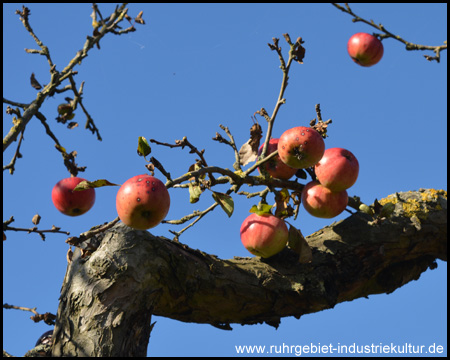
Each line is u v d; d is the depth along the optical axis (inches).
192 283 143.9
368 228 167.8
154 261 138.8
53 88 130.2
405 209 174.4
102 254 135.7
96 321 130.7
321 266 159.8
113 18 133.2
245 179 150.4
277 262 157.8
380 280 175.6
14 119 126.4
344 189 152.7
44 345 133.9
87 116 146.9
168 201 126.0
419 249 174.4
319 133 152.3
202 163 141.4
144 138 128.9
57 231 130.3
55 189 147.7
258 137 156.6
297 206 163.5
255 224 152.6
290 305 155.9
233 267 151.8
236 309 152.6
